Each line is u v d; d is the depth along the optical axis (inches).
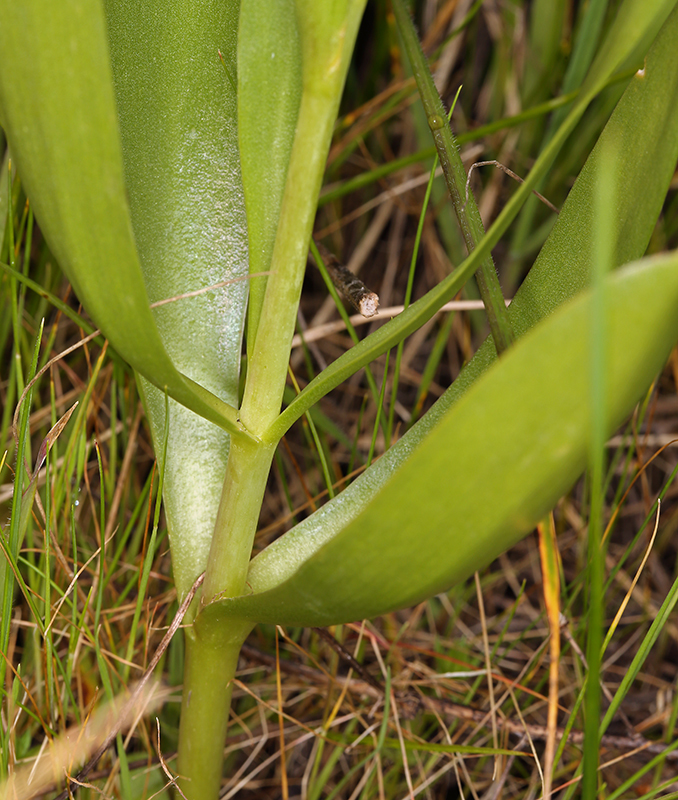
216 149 7.8
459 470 6.0
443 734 9.4
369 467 7.6
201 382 7.8
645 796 8.0
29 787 8.2
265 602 6.8
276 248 6.9
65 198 6.3
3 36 6.2
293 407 7.0
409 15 7.7
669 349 6.2
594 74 6.5
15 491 7.6
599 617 6.5
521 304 7.7
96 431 9.3
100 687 9.0
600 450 5.9
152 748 9.0
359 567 6.3
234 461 7.1
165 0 7.6
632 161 7.4
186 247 7.8
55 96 6.2
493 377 5.8
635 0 6.4
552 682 7.2
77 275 6.5
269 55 7.3
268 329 7.0
